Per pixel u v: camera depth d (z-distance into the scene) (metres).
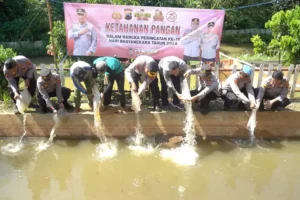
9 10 17.64
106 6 7.06
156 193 5.55
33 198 5.41
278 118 7.07
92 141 7.01
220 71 8.03
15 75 6.55
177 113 6.97
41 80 6.32
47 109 7.00
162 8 7.04
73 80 6.28
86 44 7.36
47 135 7.09
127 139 7.08
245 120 7.04
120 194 5.53
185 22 7.14
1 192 5.52
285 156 6.65
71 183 5.81
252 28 19.75
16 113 6.88
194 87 8.18
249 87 6.69
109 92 6.80
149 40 7.30
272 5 19.06
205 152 6.70
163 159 6.45
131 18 7.14
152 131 7.13
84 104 7.43
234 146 6.91
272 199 5.42
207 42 7.29
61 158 6.47
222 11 7.03
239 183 5.85
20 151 6.62
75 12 7.12
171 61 6.27
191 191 5.61
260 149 6.84
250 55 15.96
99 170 6.15
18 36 16.89
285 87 6.63
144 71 6.47
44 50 16.22
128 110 7.04
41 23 16.89
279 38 9.62
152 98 7.62
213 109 7.21
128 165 6.29
